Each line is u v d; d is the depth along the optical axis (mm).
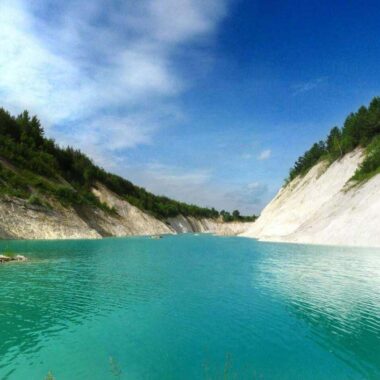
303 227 66250
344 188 66875
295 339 14602
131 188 140750
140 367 12125
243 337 14773
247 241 72438
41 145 101562
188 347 13758
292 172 121750
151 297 21047
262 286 24234
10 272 28828
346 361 12680
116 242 64875
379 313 17969
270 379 11422
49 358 12711
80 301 20016
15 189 67500
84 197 93500
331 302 19953
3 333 15023
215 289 23219
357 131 85312
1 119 93188
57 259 37031
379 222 49844
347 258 37875
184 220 164125
